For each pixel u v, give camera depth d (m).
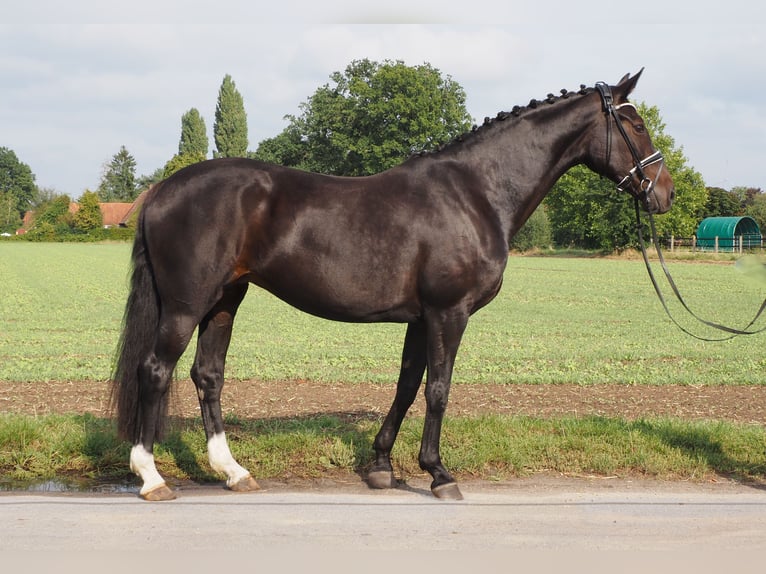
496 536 4.65
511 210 5.70
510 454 6.26
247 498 5.38
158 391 5.32
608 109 5.77
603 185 51.50
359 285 5.34
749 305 23.38
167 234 5.24
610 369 11.68
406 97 60.19
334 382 10.06
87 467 6.14
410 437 6.62
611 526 4.85
